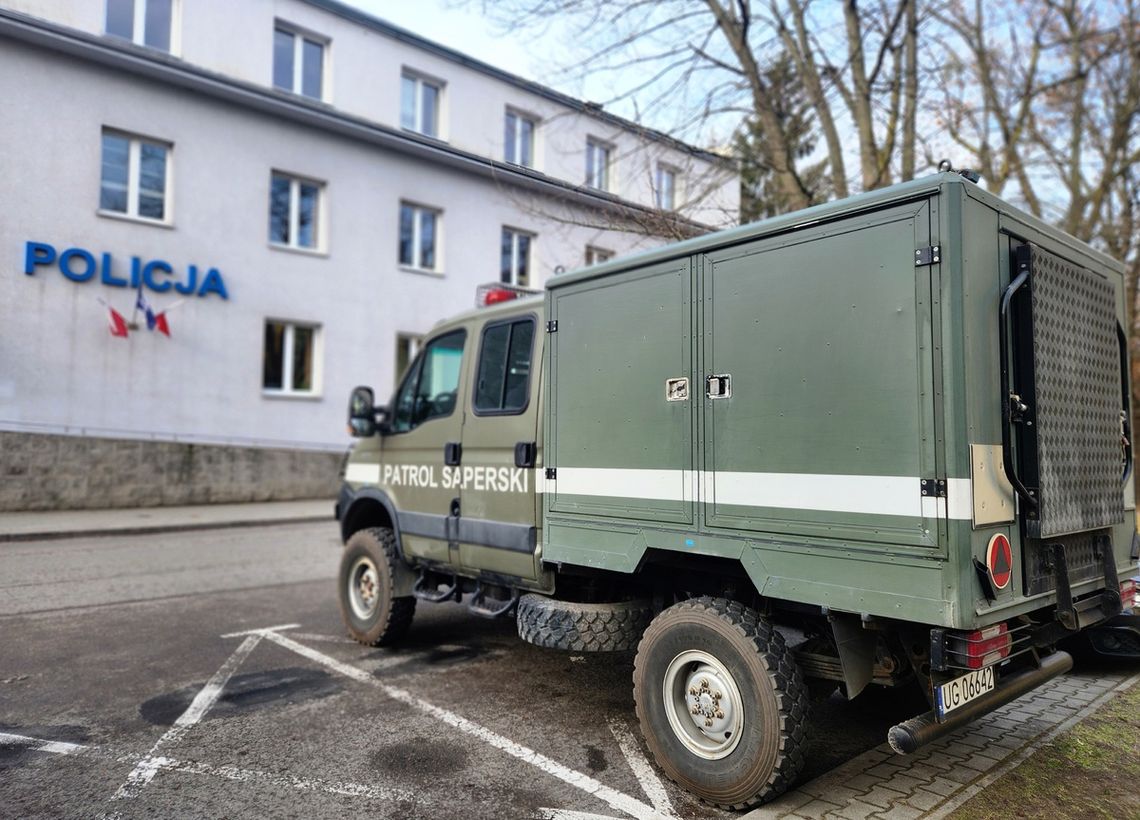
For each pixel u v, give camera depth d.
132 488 14.37
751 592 3.71
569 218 8.70
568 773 3.71
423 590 5.68
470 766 3.79
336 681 5.12
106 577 8.66
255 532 12.52
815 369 3.12
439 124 17.11
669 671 3.54
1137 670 4.98
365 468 6.16
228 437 15.49
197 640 6.10
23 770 3.71
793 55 9.60
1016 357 3.09
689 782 3.40
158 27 14.30
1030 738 3.89
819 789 3.37
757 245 3.36
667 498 3.67
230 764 3.79
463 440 5.08
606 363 4.03
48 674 5.20
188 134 14.91
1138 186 13.92
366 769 3.74
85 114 13.75
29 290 13.27
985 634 2.79
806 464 3.13
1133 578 3.87
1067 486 3.28
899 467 2.85
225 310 15.44
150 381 14.55
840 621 3.13
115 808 3.32
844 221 3.07
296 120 16.19
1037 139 13.76
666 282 3.75
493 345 4.99
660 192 8.76
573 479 4.18
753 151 9.88
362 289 17.28
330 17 16.25
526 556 4.51
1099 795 3.26
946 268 2.76
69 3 13.21
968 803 3.20
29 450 13.30
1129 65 13.50
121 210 14.38
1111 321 3.82
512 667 5.46
